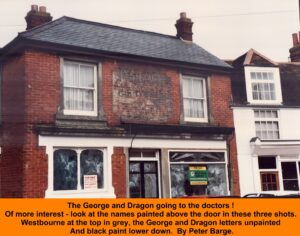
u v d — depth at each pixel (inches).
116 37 571.8
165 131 538.0
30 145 438.6
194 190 553.9
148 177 528.7
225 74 623.5
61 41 486.3
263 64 663.8
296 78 716.7
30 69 455.8
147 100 539.8
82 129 472.7
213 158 581.9
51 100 464.1
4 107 481.4
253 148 609.0
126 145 506.6
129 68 533.6
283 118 651.5
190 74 589.9
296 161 634.2
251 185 601.3
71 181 464.4
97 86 503.8
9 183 453.4
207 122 589.0
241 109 625.9
